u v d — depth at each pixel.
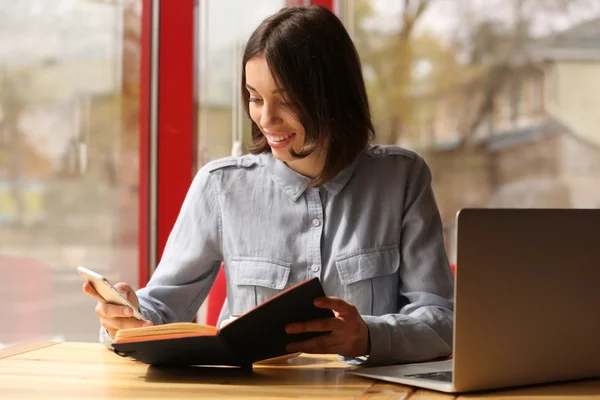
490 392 1.23
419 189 1.85
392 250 1.81
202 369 1.42
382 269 1.79
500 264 1.21
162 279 1.86
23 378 1.33
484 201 4.83
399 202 1.82
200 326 1.34
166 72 2.96
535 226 1.23
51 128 2.82
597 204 4.95
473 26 4.72
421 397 1.20
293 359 1.54
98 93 2.89
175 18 2.96
